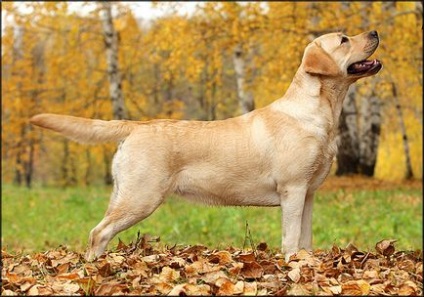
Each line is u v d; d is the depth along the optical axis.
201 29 16.92
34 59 26.42
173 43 16.86
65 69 23.50
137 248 6.58
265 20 16.55
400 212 15.08
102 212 16.98
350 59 6.16
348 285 4.99
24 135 26.64
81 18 21.69
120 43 23.00
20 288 5.14
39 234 14.99
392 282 5.21
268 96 24.75
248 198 6.15
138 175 5.94
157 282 5.16
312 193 6.29
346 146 22.41
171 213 15.37
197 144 6.04
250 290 4.95
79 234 14.29
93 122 6.04
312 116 6.06
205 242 11.97
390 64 19.12
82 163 41.91
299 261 5.57
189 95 35.19
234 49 20.16
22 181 48.06
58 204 18.92
